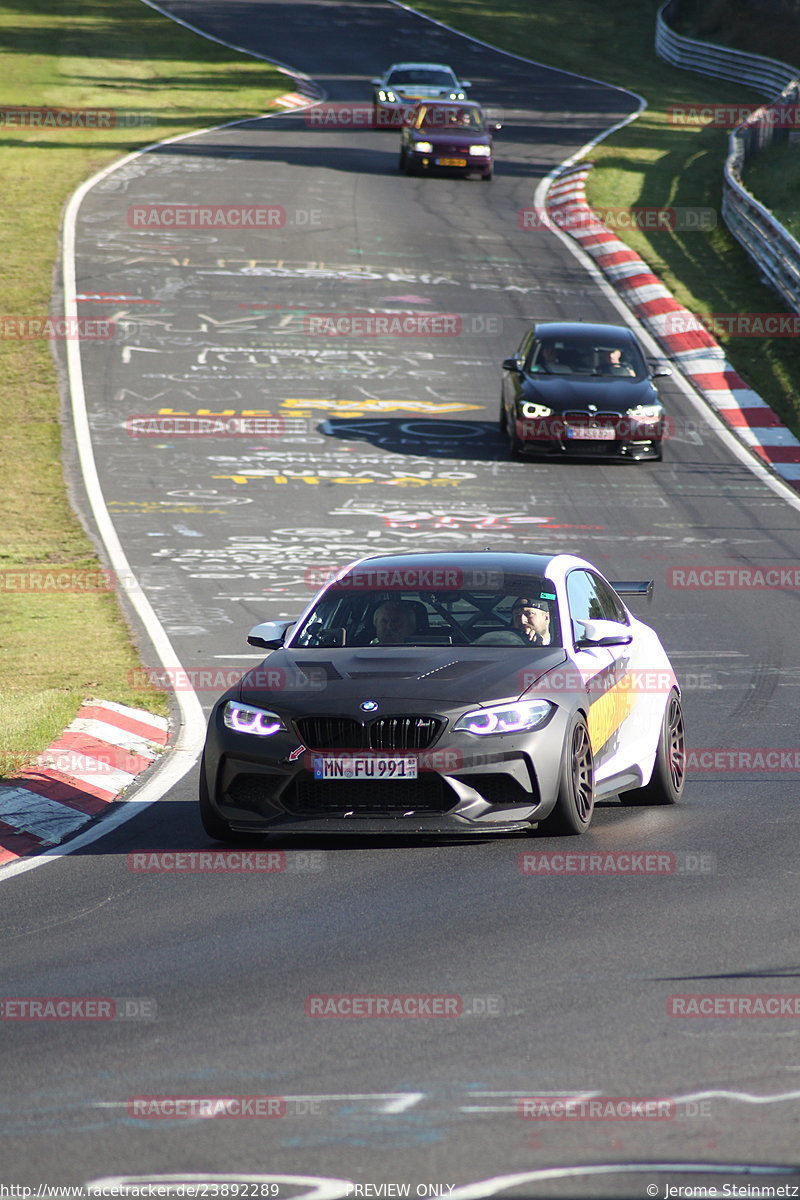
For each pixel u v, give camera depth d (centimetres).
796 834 3212
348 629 3466
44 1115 1834
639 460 8788
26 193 14700
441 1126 1772
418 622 3453
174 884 2925
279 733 3141
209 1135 1762
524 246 13512
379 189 15375
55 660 5216
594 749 3341
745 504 7962
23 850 3272
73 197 14575
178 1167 1681
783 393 10025
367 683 3186
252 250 13100
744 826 3316
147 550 6981
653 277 12406
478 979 2297
